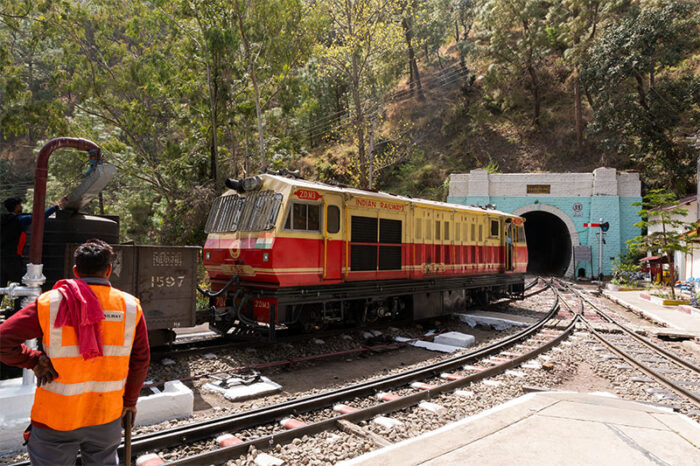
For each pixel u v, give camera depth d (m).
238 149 26.11
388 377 7.12
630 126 35.12
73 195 6.70
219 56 20.66
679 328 13.33
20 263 7.02
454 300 13.88
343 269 9.87
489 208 16.67
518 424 4.83
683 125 36.03
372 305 11.37
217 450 4.29
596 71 35.19
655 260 30.06
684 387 7.49
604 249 33.12
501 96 45.44
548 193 34.59
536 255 46.50
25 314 2.41
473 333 12.45
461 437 4.46
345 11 25.36
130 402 2.82
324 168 39.66
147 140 29.61
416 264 11.94
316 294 9.30
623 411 5.34
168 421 5.39
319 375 7.99
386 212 11.05
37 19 19.56
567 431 4.64
